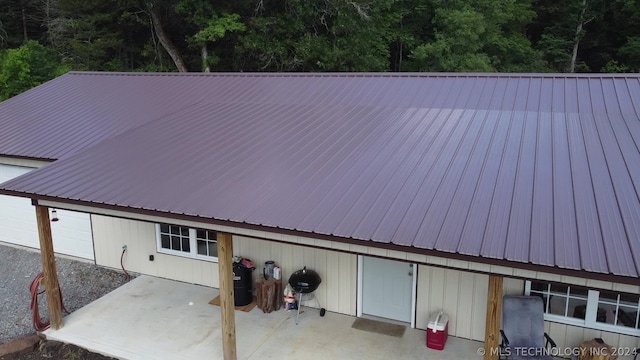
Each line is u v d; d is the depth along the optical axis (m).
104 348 7.34
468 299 7.43
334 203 6.15
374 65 21.02
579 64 27.73
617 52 27.36
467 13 22.08
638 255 4.64
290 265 8.65
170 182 7.20
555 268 4.59
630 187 5.96
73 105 12.34
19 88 22.33
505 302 6.79
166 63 23.73
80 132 10.70
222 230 6.20
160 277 9.91
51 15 26.77
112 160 8.23
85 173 7.75
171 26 22.94
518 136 7.67
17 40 25.92
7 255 11.05
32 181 7.49
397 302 8.02
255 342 7.46
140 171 7.69
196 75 13.09
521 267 4.72
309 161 7.51
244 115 10.00
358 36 20.28
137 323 8.07
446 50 22.42
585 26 27.97
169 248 9.76
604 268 4.47
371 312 8.21
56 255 10.93
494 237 5.12
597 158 6.76
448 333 7.63
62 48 25.03
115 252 10.27
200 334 7.71
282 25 20.30
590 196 5.81
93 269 10.34
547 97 9.10
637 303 6.51
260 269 8.91
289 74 12.12
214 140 8.80
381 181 6.64
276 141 8.48
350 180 6.75
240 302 8.62
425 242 5.11
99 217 10.25
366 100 10.12
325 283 8.41
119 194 6.91
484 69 22.44
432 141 7.81
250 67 21.98
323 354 7.15
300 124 9.20
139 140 9.12
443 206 5.84
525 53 26.12
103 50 23.03
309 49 19.53
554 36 27.88
